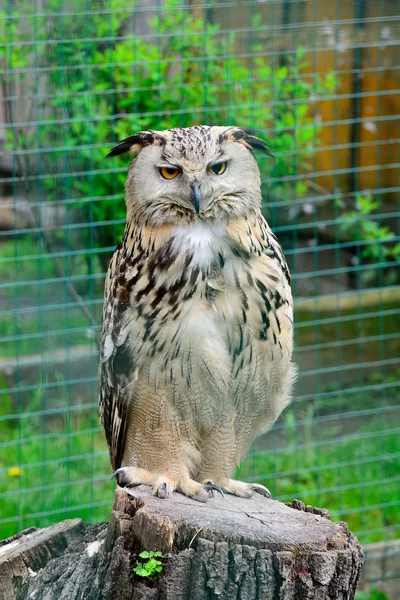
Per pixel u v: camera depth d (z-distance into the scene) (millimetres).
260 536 5098
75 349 11062
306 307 14477
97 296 10984
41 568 5570
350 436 12156
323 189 14383
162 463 6430
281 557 4957
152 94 10375
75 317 10992
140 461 6508
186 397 6250
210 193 6055
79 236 10586
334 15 11805
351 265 15633
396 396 13562
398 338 14703
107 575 5109
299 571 5008
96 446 11039
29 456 10836
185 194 6043
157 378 6223
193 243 6062
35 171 10609
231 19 11289
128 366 6281
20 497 9789
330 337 14461
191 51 10555
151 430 6395
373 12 11938
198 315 6082
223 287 6086
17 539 5840
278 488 11156
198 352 6105
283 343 6383
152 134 6348
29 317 12648
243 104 10578
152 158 6195
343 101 14359
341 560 5031
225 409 6375
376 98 14586
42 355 10320
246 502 5801
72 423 11039
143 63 9633
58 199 10375
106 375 6543
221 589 4930
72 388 11078
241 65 11359
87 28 9422
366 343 14594
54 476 10398
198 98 10500
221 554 4969
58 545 5684
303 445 11883
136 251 6234
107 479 10633
